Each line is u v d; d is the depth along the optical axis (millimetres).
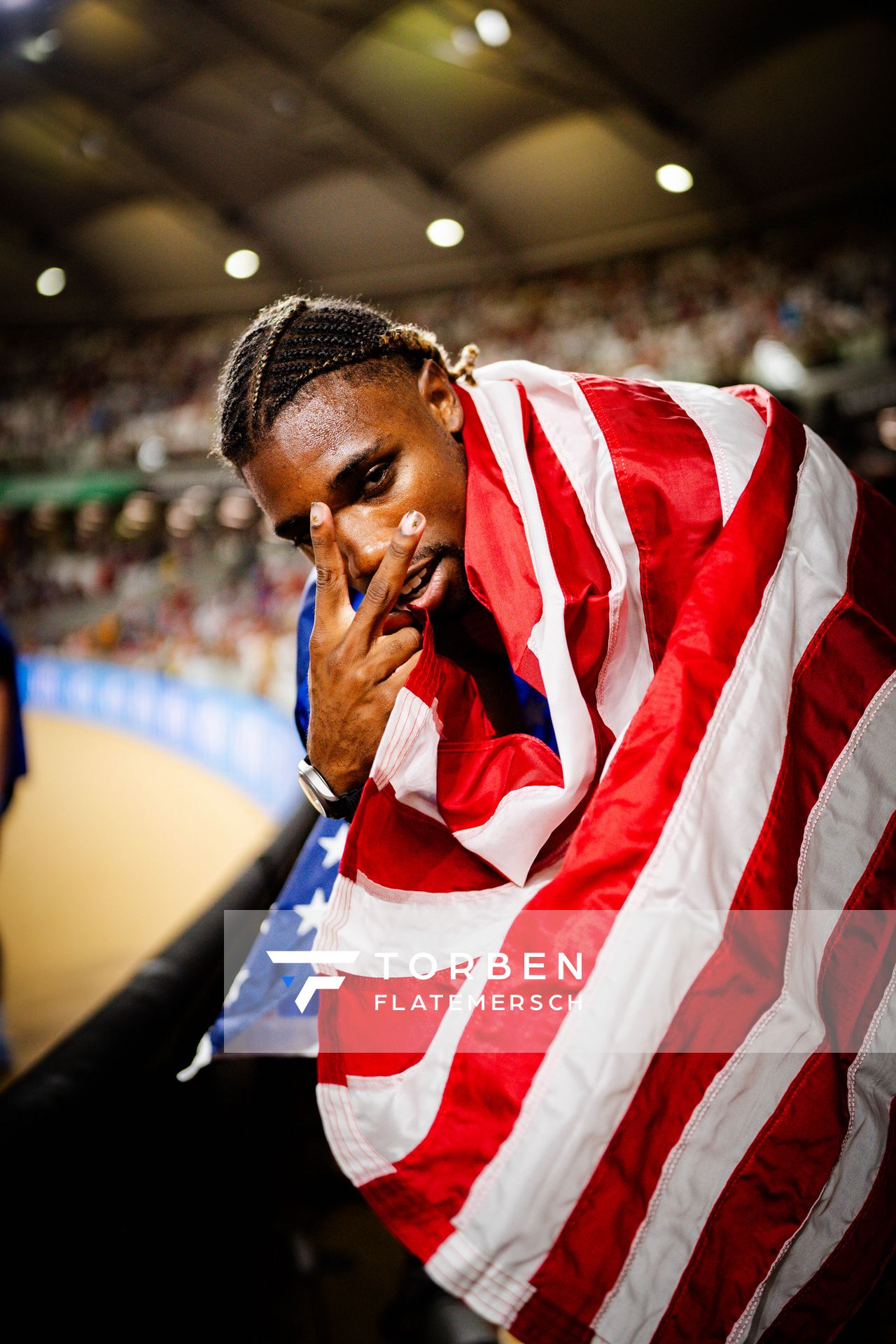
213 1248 1249
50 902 5855
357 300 864
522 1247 623
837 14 11172
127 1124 931
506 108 13789
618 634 809
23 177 17031
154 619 16578
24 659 18422
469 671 958
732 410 837
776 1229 670
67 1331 687
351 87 13375
